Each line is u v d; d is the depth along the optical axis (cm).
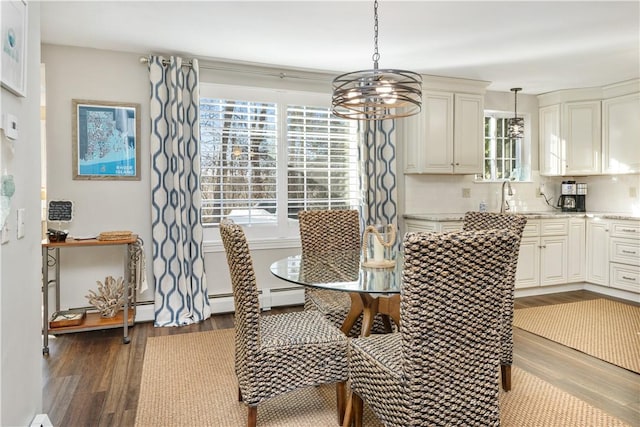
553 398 239
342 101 256
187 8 285
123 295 354
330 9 286
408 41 347
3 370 155
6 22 154
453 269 153
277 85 425
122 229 376
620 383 258
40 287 204
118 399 239
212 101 406
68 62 358
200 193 389
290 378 205
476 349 162
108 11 289
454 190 503
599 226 477
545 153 531
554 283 478
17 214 172
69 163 360
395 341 195
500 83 481
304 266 264
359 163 445
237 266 196
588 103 499
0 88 153
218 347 320
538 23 311
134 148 377
